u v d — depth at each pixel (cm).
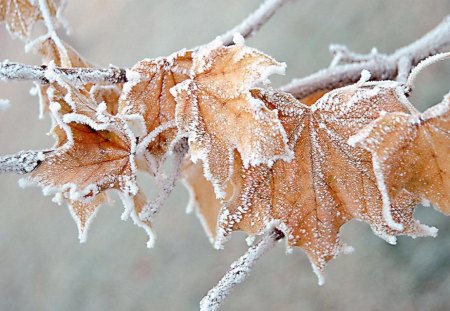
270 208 49
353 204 49
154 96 49
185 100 48
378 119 46
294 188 49
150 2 199
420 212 123
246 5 174
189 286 147
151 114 49
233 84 47
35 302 172
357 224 131
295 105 48
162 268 154
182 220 156
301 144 48
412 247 123
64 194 49
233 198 48
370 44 144
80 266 169
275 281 137
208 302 47
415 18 140
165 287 151
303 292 132
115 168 48
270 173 48
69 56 53
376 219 48
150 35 190
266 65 47
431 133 46
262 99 48
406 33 140
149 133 49
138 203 49
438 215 121
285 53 158
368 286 125
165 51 182
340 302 127
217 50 48
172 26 188
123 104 49
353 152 48
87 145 48
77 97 48
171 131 49
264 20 57
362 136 46
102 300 159
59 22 57
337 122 48
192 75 48
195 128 47
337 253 49
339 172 48
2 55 184
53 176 47
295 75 153
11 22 57
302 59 155
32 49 54
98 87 51
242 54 47
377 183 48
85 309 161
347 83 56
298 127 48
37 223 186
